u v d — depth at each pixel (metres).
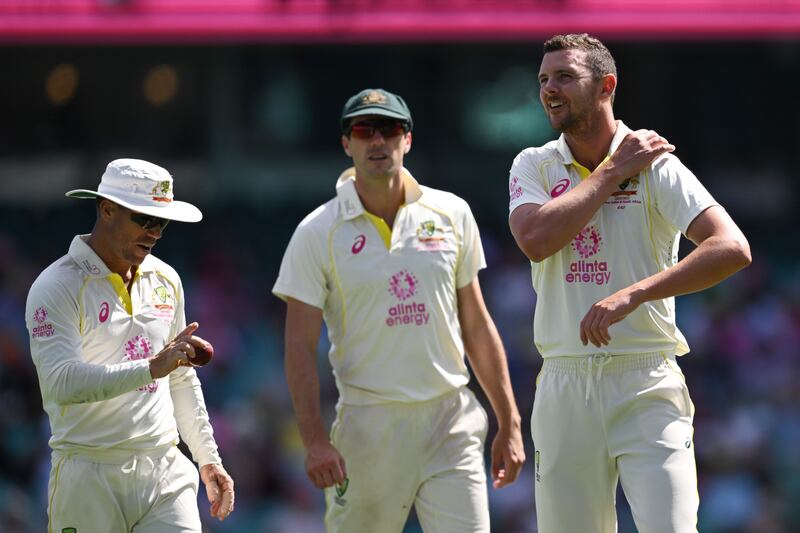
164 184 17.20
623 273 17.12
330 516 20.03
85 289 17.16
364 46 65.00
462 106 65.94
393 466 19.34
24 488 41.50
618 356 17.14
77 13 44.69
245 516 41.41
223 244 60.34
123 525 17.53
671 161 17.11
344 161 66.12
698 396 49.72
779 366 51.59
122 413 17.31
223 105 65.06
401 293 19.19
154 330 17.70
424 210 19.52
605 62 17.27
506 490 42.00
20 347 46.09
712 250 16.20
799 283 58.88
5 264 54.88
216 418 44.56
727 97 65.75
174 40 45.53
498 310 53.81
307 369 19.36
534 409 17.94
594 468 17.36
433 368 19.31
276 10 45.31
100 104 64.38
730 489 43.75
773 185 65.75
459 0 45.44
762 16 45.41
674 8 45.38
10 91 63.72
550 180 17.66
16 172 63.91
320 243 19.36
